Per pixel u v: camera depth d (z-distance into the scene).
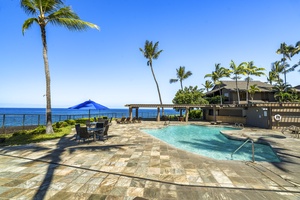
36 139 8.68
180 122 20.88
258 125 16.19
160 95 28.23
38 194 3.17
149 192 3.29
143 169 4.53
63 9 9.58
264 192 3.32
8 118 34.47
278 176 4.14
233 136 10.89
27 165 4.76
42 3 9.41
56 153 6.05
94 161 5.18
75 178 3.90
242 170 4.52
